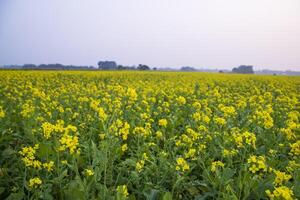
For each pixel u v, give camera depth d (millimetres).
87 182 4109
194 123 7668
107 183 4637
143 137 5867
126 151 6043
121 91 9609
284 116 9117
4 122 6910
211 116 9102
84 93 12742
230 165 5113
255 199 4254
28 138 6004
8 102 10648
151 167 4852
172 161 5043
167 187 4738
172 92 13875
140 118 7895
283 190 3234
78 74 27500
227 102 12047
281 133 6457
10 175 4996
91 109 8633
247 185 4027
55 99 10992
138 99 11594
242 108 9852
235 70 76625
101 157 4395
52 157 4734
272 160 5066
